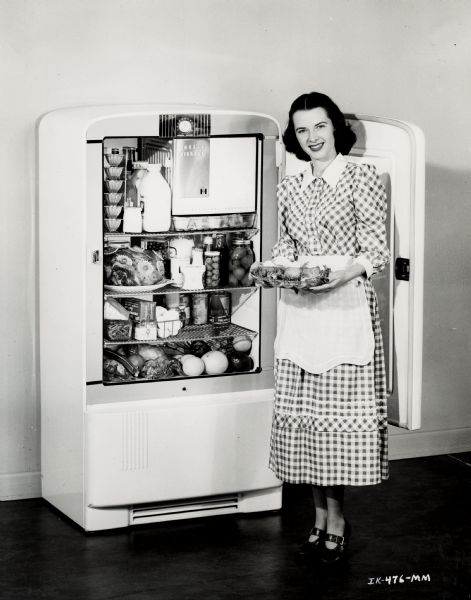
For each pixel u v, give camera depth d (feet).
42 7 13.21
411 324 12.44
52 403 13.28
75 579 11.13
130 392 12.53
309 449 11.42
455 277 15.81
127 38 13.67
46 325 13.30
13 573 11.30
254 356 13.39
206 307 13.57
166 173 12.69
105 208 12.47
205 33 14.06
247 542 12.30
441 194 15.57
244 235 13.28
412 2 15.08
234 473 12.94
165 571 11.38
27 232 13.48
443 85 15.40
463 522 13.03
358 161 12.89
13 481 13.85
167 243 13.32
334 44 14.75
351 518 13.15
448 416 16.07
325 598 10.66
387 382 12.86
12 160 13.30
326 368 11.19
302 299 11.39
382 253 11.29
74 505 12.78
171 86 13.98
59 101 13.44
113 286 12.53
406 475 15.02
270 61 14.44
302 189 11.68
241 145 12.77
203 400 12.79
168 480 12.63
